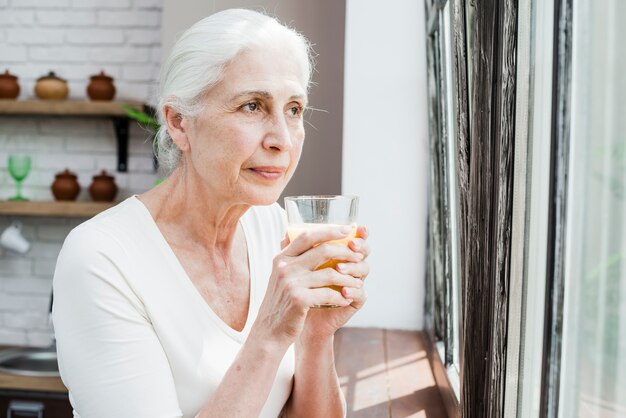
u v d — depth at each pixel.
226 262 1.20
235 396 0.97
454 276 1.73
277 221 1.35
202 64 1.00
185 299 1.10
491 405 0.94
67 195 3.22
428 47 2.07
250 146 1.01
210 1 2.87
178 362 1.08
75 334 1.01
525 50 0.84
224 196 1.07
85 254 1.02
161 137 1.16
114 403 0.99
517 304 0.90
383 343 2.31
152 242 1.11
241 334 1.16
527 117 0.85
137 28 3.37
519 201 0.88
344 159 2.51
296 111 1.07
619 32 0.67
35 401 2.86
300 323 0.96
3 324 3.44
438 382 1.79
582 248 0.75
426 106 2.46
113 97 3.25
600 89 0.71
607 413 0.71
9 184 3.45
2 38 3.42
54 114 3.22
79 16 3.38
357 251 0.97
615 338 0.69
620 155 0.67
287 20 2.84
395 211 2.50
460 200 1.14
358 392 1.76
